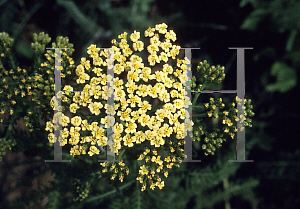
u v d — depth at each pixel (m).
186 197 3.91
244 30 4.58
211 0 4.66
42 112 2.84
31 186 4.95
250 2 4.22
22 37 4.96
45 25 5.00
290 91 4.38
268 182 4.49
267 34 4.32
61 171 3.58
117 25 4.68
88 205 4.04
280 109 4.54
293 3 3.80
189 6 4.87
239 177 4.62
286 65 4.09
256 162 4.58
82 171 3.42
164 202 3.68
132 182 3.67
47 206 3.50
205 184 3.88
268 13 4.02
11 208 3.45
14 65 3.39
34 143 3.56
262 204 4.42
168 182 4.00
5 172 5.05
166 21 4.86
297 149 4.38
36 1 4.84
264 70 4.55
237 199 4.64
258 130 4.49
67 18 4.90
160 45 2.57
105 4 4.70
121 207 3.58
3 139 3.23
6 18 4.85
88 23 4.66
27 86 2.87
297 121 4.43
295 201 4.30
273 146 4.52
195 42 5.00
